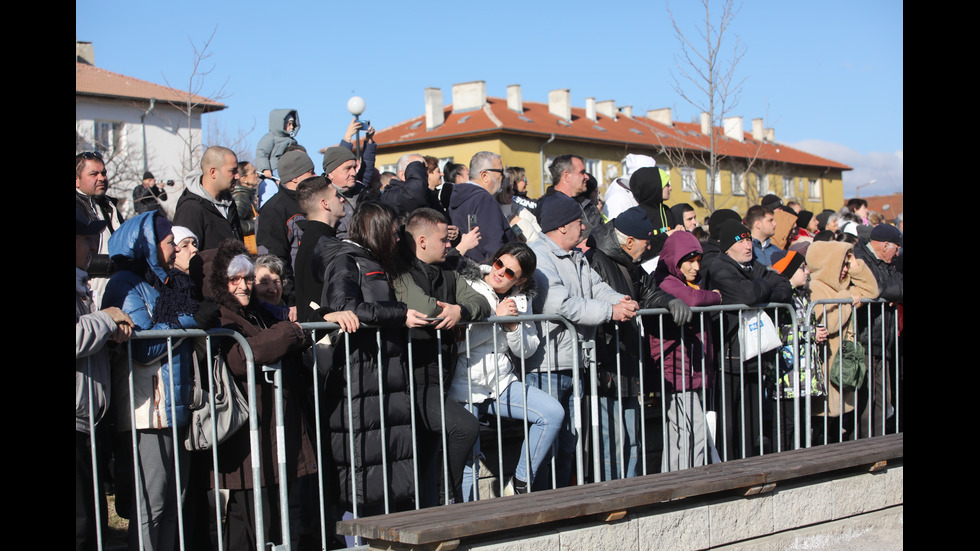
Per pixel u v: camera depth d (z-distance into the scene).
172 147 33.00
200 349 4.02
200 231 5.48
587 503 3.89
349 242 4.45
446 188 6.41
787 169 49.88
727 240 6.09
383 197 6.25
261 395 4.12
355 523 3.62
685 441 5.55
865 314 6.99
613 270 5.50
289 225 5.91
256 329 4.07
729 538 4.48
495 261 4.90
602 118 48.16
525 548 3.75
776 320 6.05
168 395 3.85
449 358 4.57
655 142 44.31
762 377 6.21
